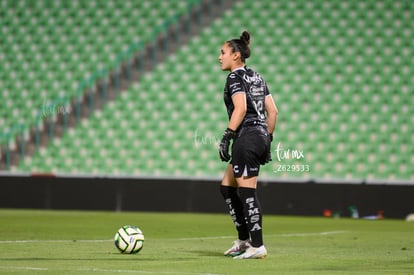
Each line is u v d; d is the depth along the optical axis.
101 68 93.56
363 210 74.50
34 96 92.75
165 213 74.81
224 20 95.31
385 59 90.88
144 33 95.75
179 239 40.41
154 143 87.00
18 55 96.19
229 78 28.22
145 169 86.06
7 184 77.75
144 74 91.81
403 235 46.47
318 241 40.25
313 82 89.88
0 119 91.56
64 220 58.19
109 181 76.62
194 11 96.44
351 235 46.03
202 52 93.12
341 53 91.56
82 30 97.00
